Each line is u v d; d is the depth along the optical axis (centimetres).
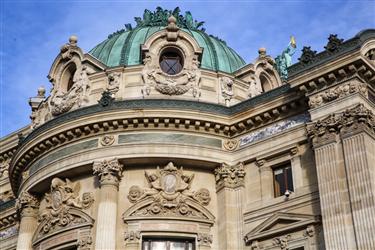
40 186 4222
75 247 3847
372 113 3400
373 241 3003
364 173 3175
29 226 4241
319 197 3381
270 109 3847
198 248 3722
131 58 4659
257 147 3891
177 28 4388
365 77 3475
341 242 3119
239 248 3694
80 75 4444
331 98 3484
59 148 4141
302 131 3691
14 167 4506
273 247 3541
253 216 3731
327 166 3350
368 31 3541
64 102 4422
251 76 4650
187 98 4188
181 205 3809
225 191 3859
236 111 4006
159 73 4259
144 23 5341
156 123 3959
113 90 4284
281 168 3800
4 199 5631
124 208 3834
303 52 3672
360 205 3120
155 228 3725
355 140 3278
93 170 3919
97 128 3997
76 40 4609
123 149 3912
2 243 5050
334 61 3459
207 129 4006
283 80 5197
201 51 4362
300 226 3444
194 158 3912
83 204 3916
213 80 4381
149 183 3903
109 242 3656
